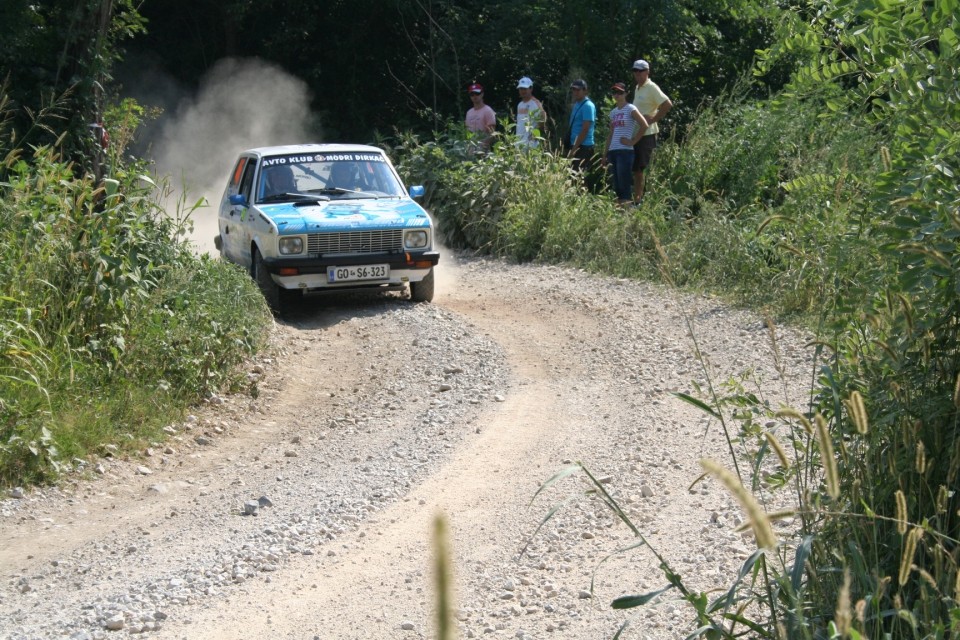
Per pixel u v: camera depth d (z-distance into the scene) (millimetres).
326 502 6492
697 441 7406
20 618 4965
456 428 7996
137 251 8930
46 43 15109
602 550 5645
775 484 4430
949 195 4148
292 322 11688
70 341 8164
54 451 6883
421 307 12086
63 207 8492
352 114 27859
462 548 5727
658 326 11117
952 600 3115
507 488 6652
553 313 12000
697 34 25453
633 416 8109
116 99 19797
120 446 7395
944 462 3902
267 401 8828
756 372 9188
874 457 3982
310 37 27781
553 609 4926
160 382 8172
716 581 5086
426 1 27219
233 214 13211
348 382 9430
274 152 13188
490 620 4848
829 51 6168
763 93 25266
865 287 4555
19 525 6164
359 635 4723
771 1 12484
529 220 16312
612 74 25859
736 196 16484
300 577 5402
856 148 7777
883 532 3914
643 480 6688
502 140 18891
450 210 17781
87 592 5246
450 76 26797
